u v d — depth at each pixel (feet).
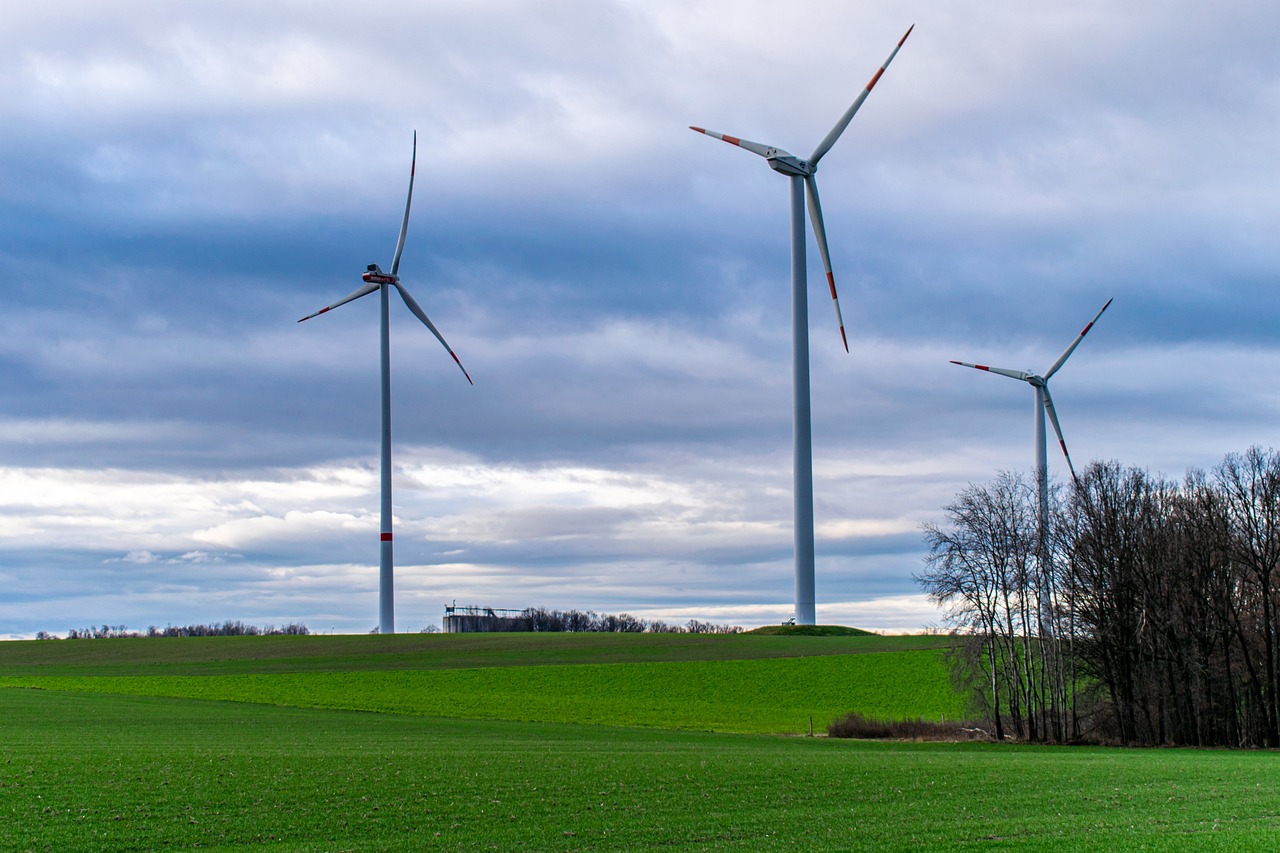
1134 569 206.59
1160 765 120.37
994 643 203.10
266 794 90.68
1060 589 206.69
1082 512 214.48
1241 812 83.25
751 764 115.75
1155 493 215.51
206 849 71.87
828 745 168.96
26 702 217.97
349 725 181.68
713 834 76.54
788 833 76.69
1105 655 206.49
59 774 98.68
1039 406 307.17
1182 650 199.21
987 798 92.27
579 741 157.48
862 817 82.89
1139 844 69.51
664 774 106.01
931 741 188.24
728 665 311.68
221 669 317.42
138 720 180.24
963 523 208.03
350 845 72.84
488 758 119.03
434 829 78.54
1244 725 197.77
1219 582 202.69
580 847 72.64
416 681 289.33
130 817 80.64
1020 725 198.29
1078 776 107.65
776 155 330.13
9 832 75.20
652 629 626.23
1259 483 202.90
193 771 102.68
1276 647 201.77
